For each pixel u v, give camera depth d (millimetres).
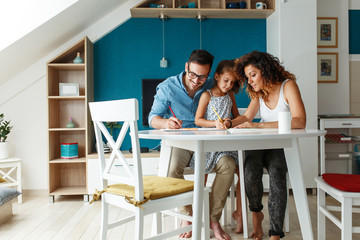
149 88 3797
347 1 3947
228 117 2412
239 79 2248
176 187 1553
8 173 3348
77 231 2412
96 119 1587
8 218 2768
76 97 3451
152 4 3666
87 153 3430
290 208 2998
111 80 3869
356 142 3533
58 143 3754
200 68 2244
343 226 1562
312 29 3547
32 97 3768
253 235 2152
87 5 3223
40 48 3469
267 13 3736
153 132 1732
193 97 2561
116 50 3873
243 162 2145
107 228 1637
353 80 3914
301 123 1908
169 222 2646
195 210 1469
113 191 1562
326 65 3930
